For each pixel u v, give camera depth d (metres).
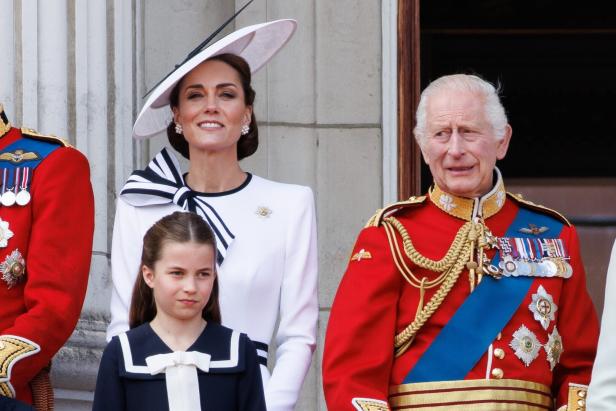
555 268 21.47
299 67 29.33
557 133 37.56
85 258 23.00
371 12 29.52
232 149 23.38
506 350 21.02
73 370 26.38
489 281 21.28
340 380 20.92
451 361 20.98
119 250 22.92
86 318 26.69
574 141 37.47
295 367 22.41
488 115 21.58
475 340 21.00
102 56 27.69
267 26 23.83
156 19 28.94
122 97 27.91
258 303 22.70
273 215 23.11
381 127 29.44
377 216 21.83
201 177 23.31
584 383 21.31
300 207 23.22
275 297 22.86
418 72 29.42
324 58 29.38
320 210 29.16
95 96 27.56
